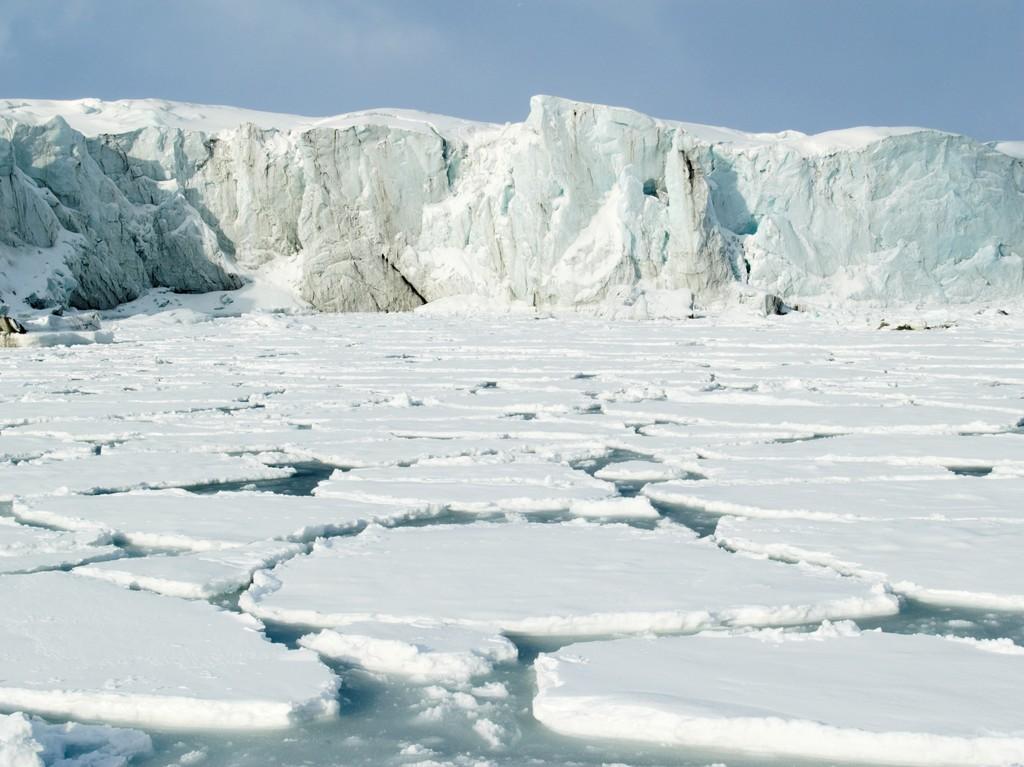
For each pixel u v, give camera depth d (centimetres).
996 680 284
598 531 492
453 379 1359
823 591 381
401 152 4056
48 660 317
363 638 330
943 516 507
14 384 1369
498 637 335
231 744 268
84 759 251
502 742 264
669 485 614
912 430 852
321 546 466
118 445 834
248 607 375
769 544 457
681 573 410
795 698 272
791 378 1284
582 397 1124
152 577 413
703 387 1223
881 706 264
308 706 282
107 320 3559
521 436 852
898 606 371
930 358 1578
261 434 879
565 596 380
